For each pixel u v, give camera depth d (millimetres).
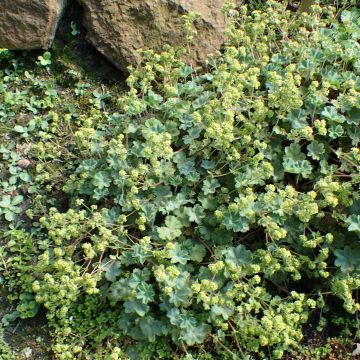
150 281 669
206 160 707
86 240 705
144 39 822
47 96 831
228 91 693
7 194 761
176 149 748
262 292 641
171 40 825
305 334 657
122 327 639
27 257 707
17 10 821
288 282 677
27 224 737
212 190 684
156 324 632
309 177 691
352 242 672
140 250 642
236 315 633
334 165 685
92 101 817
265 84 753
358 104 697
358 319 638
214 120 706
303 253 670
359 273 644
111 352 640
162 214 702
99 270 640
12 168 772
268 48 813
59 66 852
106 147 737
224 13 787
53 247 710
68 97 834
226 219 650
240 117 695
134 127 737
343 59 739
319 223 678
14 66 851
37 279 688
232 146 691
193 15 775
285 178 716
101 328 657
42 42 837
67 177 764
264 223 640
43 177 756
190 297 635
